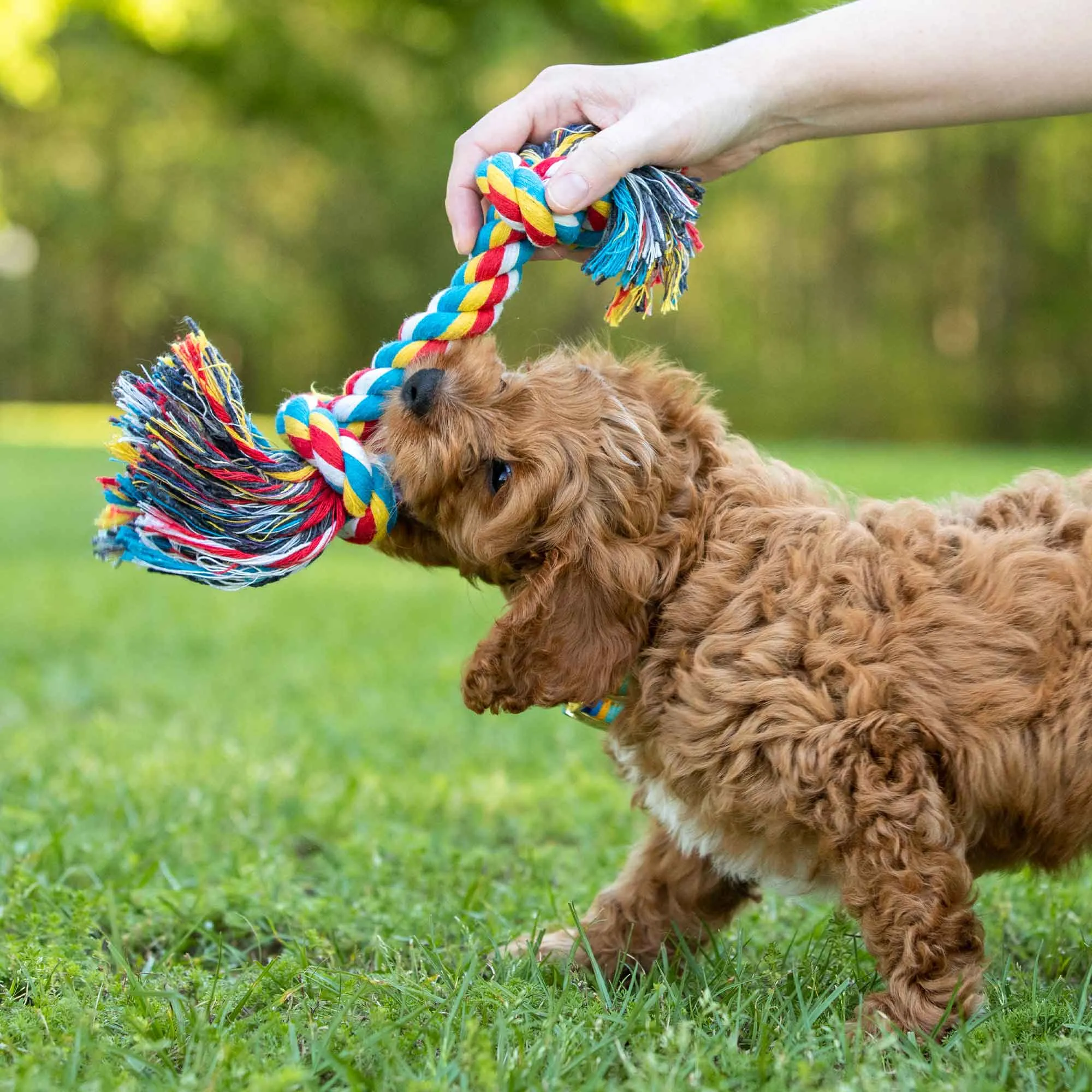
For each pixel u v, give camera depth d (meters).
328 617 8.90
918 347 30.88
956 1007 2.64
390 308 35.50
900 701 2.66
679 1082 2.28
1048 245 29.17
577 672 2.79
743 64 3.11
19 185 31.59
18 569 10.80
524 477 2.77
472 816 4.58
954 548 2.86
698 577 2.85
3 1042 2.52
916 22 3.16
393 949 3.16
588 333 3.61
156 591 9.93
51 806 4.40
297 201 33.50
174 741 5.43
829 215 30.02
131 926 3.44
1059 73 3.13
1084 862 3.27
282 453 2.79
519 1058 2.37
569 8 20.95
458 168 3.09
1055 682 2.67
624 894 3.30
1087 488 3.02
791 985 2.93
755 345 30.94
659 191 2.93
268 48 24.45
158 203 32.06
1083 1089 2.29
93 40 27.31
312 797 4.72
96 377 37.78
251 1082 2.25
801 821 2.70
